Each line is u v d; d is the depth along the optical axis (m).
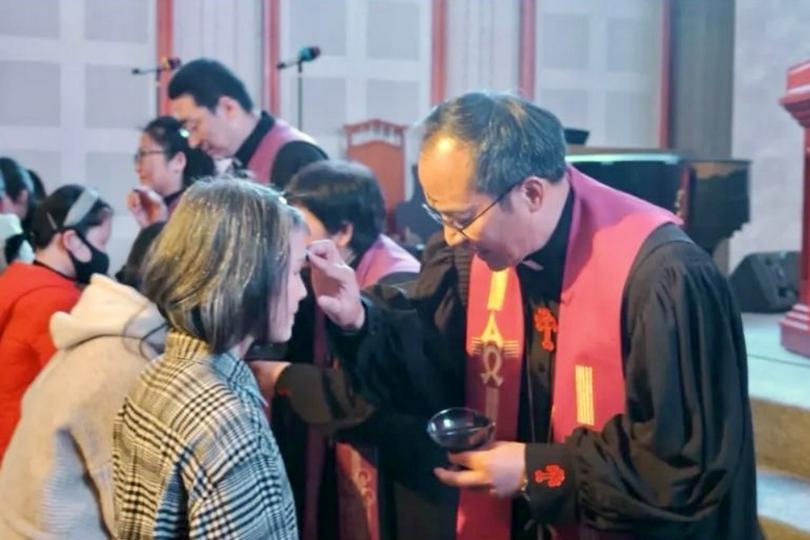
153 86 7.02
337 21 7.46
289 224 1.65
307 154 3.36
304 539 2.36
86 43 6.89
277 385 2.19
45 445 1.97
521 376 1.99
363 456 2.29
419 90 7.70
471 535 2.05
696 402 1.65
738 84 7.23
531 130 1.72
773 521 2.76
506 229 1.75
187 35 7.06
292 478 2.36
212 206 1.61
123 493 1.62
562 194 1.80
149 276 1.63
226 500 1.52
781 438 3.27
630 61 8.23
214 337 1.59
